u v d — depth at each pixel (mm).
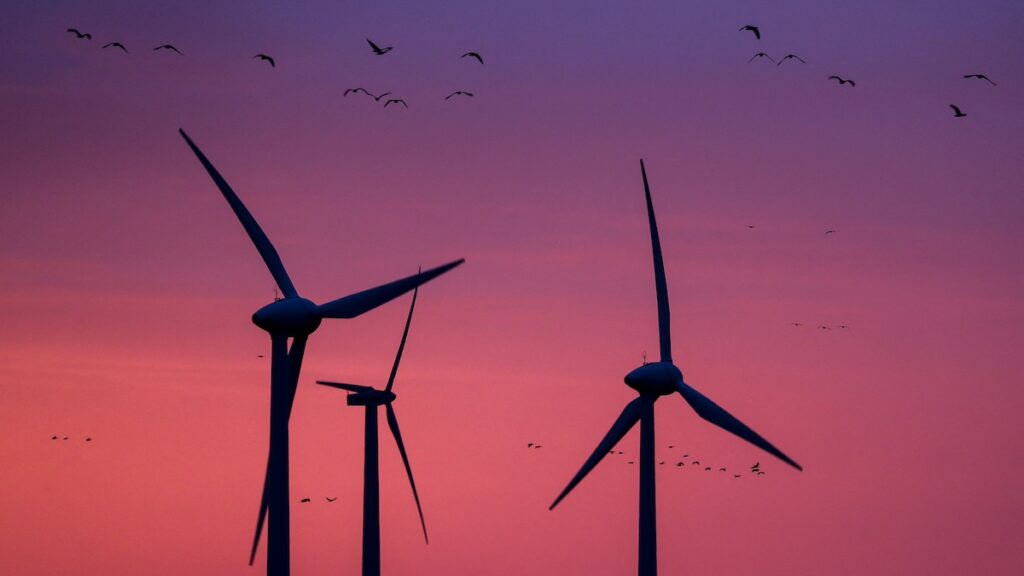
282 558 199500
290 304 199750
